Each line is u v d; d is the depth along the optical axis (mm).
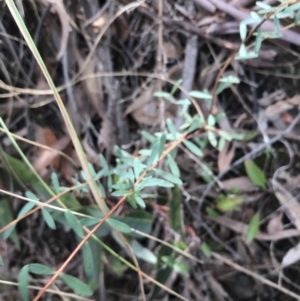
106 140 440
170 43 427
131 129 452
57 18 402
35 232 448
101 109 437
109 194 418
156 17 409
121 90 438
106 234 391
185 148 440
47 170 438
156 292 408
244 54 348
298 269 431
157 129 444
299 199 428
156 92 420
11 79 425
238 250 441
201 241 443
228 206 431
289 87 430
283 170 434
